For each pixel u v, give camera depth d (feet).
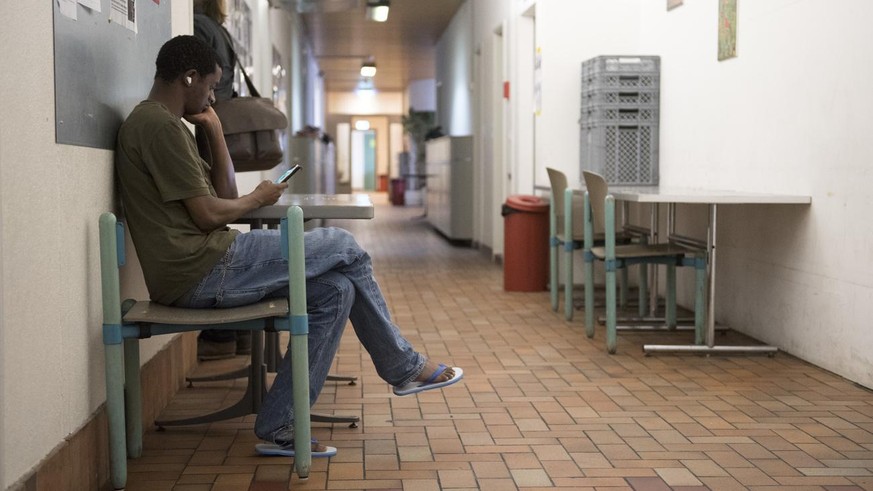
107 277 8.56
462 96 43.16
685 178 20.15
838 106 13.71
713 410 11.90
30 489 6.91
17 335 6.79
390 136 103.60
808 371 14.19
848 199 13.47
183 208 9.07
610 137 21.42
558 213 19.99
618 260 15.49
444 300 22.25
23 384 6.91
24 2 6.98
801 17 14.87
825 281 14.19
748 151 16.96
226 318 8.53
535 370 14.35
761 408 12.00
